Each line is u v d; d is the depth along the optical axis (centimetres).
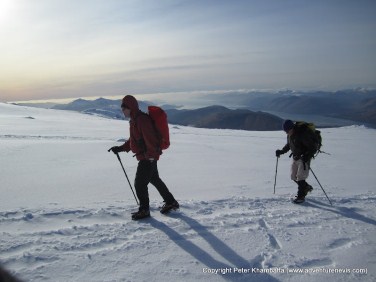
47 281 322
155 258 379
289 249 418
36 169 894
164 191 527
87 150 1360
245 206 586
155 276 342
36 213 491
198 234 450
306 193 624
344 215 558
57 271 340
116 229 453
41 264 351
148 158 484
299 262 384
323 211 576
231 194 684
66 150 1335
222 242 429
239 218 517
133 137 494
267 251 409
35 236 416
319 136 624
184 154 1427
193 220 500
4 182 716
